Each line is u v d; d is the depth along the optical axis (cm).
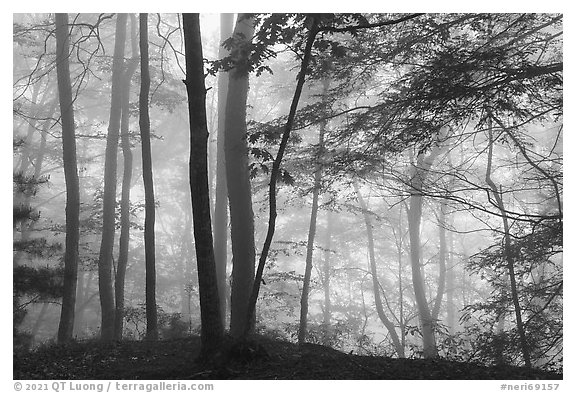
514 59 1114
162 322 1884
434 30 1193
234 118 1691
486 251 1315
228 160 1691
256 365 882
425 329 2438
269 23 1036
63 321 1681
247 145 1683
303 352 1037
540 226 1227
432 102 1040
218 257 2386
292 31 1052
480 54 1012
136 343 1262
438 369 896
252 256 1670
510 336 1220
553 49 1227
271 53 1078
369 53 1298
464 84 1020
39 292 1392
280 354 980
